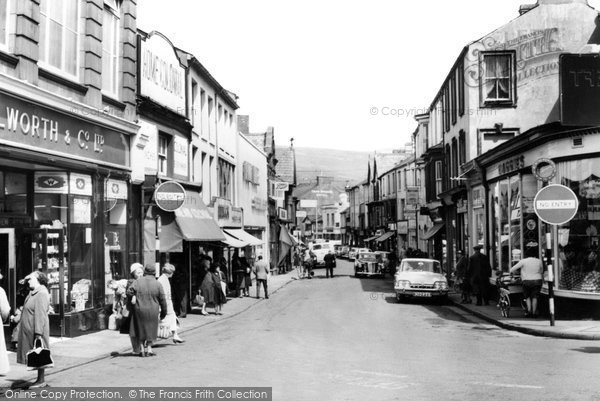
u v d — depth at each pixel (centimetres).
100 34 1612
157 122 2038
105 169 1608
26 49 1272
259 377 932
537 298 1708
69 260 1436
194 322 1831
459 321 1789
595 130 1584
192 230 2030
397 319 1848
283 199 5672
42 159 1321
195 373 976
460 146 2950
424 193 4738
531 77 2720
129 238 1750
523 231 1948
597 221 1598
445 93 3469
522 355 1120
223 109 3183
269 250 4916
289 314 2038
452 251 3472
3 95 1200
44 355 897
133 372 1001
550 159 1631
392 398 777
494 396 779
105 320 1580
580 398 757
